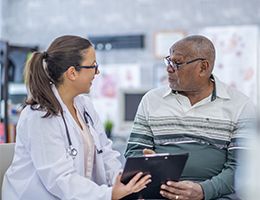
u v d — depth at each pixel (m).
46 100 1.81
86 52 1.85
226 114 2.09
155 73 5.29
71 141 1.83
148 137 2.18
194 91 2.12
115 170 2.06
